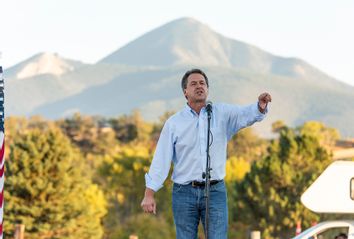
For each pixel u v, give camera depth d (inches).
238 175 4515.3
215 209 400.2
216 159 402.0
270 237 3422.7
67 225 3378.4
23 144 3380.9
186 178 404.8
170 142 406.9
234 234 3491.6
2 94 406.0
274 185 3467.0
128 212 5088.6
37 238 3351.4
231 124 405.7
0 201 406.9
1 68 408.8
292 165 3575.3
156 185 410.0
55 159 3405.5
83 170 5211.6
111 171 5177.2
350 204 518.3
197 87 401.4
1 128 406.0
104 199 4421.8
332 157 3639.3
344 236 911.7
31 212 3329.2
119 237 3609.7
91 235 3484.3
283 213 3415.4
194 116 404.5
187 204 405.7
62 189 3395.7
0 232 406.6
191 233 407.8
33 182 3363.7
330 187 518.6
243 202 3499.0
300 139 3604.8
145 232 3506.4
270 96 394.3
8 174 3380.9
